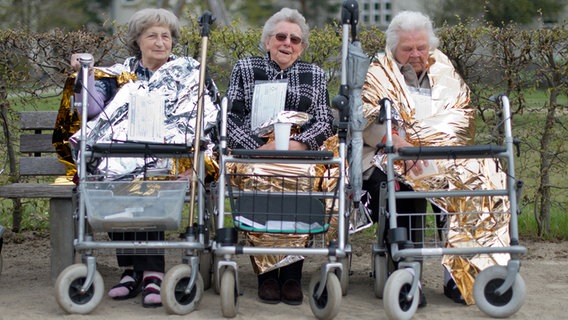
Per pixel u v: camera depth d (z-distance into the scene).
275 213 6.08
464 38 8.38
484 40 8.41
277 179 6.42
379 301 6.61
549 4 18.33
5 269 7.61
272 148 6.53
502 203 6.55
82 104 6.15
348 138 6.52
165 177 6.54
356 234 8.96
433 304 6.50
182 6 14.84
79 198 6.10
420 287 6.36
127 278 6.54
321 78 7.00
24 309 6.20
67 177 7.31
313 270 7.72
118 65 6.88
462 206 6.52
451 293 6.61
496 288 6.06
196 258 6.07
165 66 6.76
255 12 16.00
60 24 15.39
